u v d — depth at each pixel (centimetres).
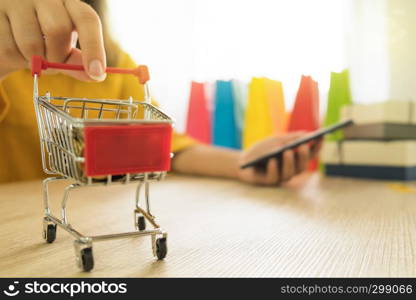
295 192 88
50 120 42
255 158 101
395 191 90
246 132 140
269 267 37
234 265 38
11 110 106
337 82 131
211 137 146
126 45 132
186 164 122
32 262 39
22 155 108
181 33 138
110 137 35
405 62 137
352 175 119
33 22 51
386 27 135
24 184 95
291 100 133
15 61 56
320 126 129
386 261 39
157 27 137
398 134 116
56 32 49
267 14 131
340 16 131
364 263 38
